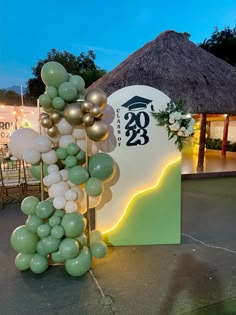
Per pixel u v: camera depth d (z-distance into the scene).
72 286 2.28
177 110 2.94
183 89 6.04
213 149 12.96
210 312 1.97
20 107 7.13
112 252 2.91
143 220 3.08
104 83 6.73
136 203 3.05
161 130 3.00
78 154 2.48
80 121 2.34
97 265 2.63
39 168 2.54
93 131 2.37
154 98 2.96
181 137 3.00
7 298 2.12
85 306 2.03
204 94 6.13
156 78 6.00
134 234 3.08
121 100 2.93
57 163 2.57
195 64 6.52
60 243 2.38
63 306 2.03
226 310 1.99
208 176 7.07
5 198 5.07
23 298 2.12
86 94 2.40
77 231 2.35
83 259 2.39
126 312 1.97
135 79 5.92
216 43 15.40
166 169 3.05
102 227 3.04
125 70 6.21
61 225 2.37
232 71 6.96
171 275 2.45
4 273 2.49
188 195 5.35
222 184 6.32
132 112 2.95
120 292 2.20
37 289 2.24
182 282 2.33
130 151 2.99
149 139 3.00
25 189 5.09
